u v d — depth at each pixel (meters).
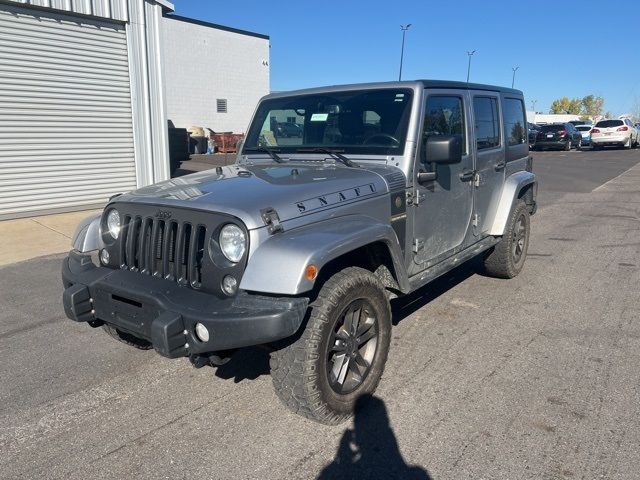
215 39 28.73
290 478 2.72
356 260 3.51
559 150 31.98
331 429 3.13
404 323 4.73
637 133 33.53
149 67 11.43
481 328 4.61
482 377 3.72
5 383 3.78
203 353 2.86
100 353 4.26
